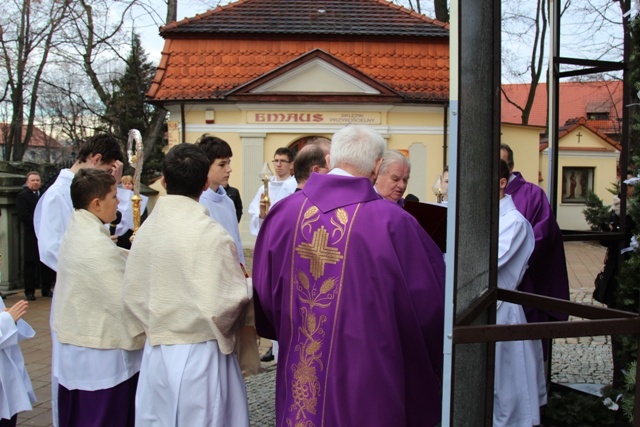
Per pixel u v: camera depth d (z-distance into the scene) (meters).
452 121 2.28
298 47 17.98
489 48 2.81
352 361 2.41
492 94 2.90
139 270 2.90
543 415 4.11
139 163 4.02
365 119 17.08
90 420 3.20
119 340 3.21
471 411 2.74
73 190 3.37
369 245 2.46
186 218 2.89
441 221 3.40
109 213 3.43
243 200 16.94
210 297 2.76
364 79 16.75
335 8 18.86
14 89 26.27
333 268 2.50
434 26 18.55
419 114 17.22
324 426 2.42
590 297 9.60
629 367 3.76
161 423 2.81
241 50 17.81
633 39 3.70
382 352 2.40
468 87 2.46
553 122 4.61
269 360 5.97
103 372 3.19
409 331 2.47
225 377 2.87
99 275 3.19
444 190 5.56
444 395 2.32
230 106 16.95
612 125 26.97
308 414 2.47
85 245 3.24
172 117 17.38
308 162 4.18
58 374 3.34
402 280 2.44
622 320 2.41
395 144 17.22
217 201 4.47
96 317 3.20
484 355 2.94
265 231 2.79
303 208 2.65
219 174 4.41
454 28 2.26
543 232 4.07
